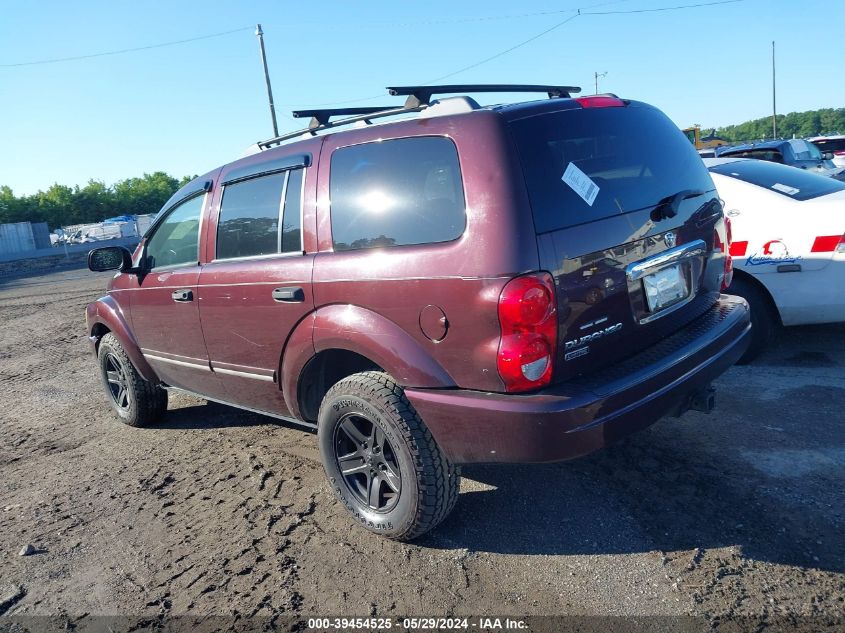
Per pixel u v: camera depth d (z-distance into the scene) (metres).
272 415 4.08
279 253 3.64
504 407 2.69
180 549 3.44
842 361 5.11
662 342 3.18
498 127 2.81
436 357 2.91
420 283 2.89
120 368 5.32
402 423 3.03
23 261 31.42
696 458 3.78
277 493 3.95
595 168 2.99
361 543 3.32
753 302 5.07
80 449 5.11
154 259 4.73
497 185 2.72
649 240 3.08
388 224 3.10
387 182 3.13
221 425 5.27
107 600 3.07
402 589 2.92
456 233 2.83
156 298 4.57
